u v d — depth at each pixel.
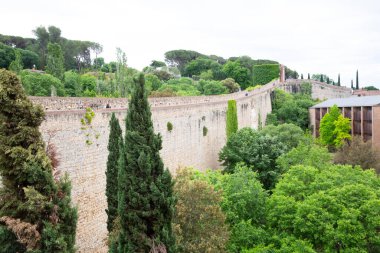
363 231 25.33
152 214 18.58
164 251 18.14
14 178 17.89
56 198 17.81
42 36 106.44
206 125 54.22
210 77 120.50
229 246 25.00
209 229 22.50
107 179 25.33
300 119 92.31
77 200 28.03
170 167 42.62
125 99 37.38
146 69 111.31
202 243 21.34
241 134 53.47
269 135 55.16
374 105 69.12
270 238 26.77
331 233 24.83
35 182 17.64
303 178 33.19
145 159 18.62
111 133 25.45
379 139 68.88
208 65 134.88
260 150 50.56
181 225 22.45
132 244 18.41
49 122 25.39
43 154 17.83
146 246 18.42
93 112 29.88
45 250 17.05
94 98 32.81
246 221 27.88
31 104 18.05
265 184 49.12
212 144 56.84
